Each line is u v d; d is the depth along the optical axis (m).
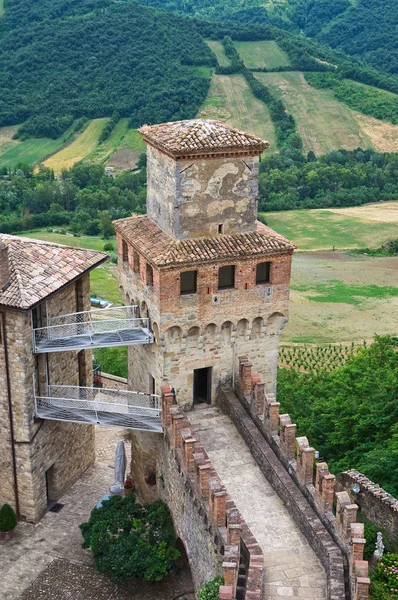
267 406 36.91
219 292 37.41
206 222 37.09
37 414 39.91
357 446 45.00
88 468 47.50
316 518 31.78
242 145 36.09
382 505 34.12
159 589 37.38
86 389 41.81
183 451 34.69
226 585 27.95
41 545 40.50
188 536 34.94
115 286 110.12
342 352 89.25
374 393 49.12
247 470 36.19
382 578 30.17
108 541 37.00
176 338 37.78
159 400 38.62
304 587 29.17
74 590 37.44
